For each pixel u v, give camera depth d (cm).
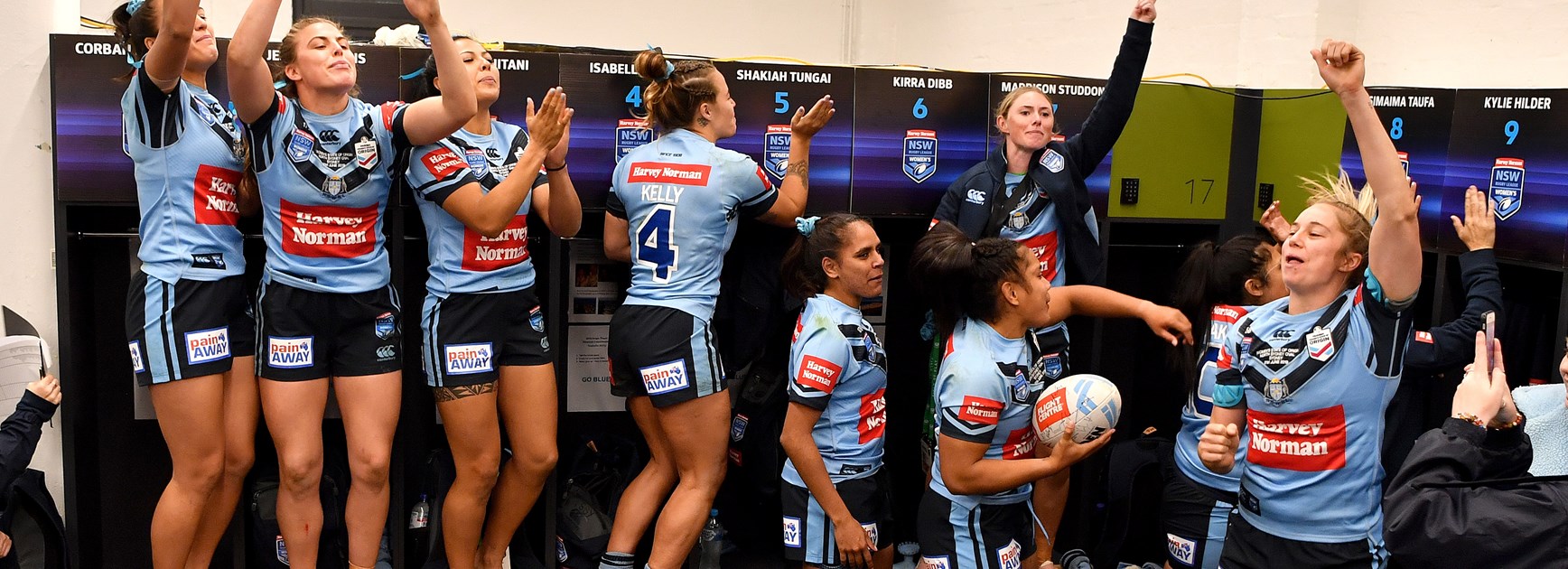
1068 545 364
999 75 324
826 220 275
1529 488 173
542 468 288
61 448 302
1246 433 271
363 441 270
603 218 332
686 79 274
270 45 283
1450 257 307
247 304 271
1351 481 210
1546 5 356
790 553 282
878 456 283
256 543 308
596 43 635
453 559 291
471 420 276
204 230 255
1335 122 328
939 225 272
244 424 271
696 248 273
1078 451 246
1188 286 296
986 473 247
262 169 251
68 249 286
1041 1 555
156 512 267
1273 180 349
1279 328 214
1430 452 183
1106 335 385
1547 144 277
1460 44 387
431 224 272
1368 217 242
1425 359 254
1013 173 308
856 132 316
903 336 371
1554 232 276
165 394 256
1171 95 342
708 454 281
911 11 652
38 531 281
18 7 282
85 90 273
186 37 229
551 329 305
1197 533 280
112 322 314
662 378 273
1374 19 423
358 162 253
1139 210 344
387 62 285
